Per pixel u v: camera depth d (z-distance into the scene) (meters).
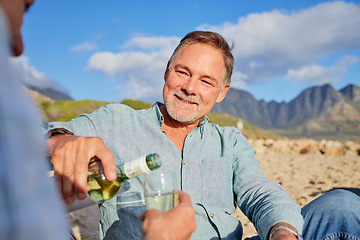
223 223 1.73
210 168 1.77
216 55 1.82
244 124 46.50
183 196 0.97
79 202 1.41
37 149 0.36
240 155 1.86
